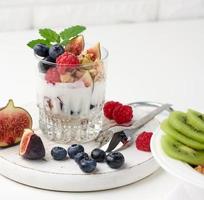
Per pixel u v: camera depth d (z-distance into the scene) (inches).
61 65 31.9
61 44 33.6
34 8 54.7
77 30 34.2
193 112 30.5
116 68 45.8
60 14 55.4
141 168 30.6
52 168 30.3
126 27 54.4
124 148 32.2
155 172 31.7
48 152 31.9
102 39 51.5
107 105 35.8
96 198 29.5
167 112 37.6
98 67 32.8
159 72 45.3
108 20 56.6
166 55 48.6
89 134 33.8
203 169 28.0
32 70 45.2
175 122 29.5
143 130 34.3
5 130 32.2
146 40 51.6
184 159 28.0
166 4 56.9
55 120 33.2
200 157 28.4
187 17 57.9
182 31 53.8
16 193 29.7
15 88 41.9
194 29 54.4
